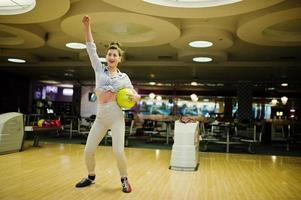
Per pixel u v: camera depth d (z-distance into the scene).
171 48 10.09
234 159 7.38
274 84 16.41
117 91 3.65
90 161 3.83
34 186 3.79
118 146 3.65
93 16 6.18
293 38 7.55
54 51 11.23
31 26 7.72
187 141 5.62
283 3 5.44
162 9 5.64
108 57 3.72
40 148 7.88
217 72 13.42
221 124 10.66
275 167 6.30
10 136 6.78
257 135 13.10
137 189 3.86
